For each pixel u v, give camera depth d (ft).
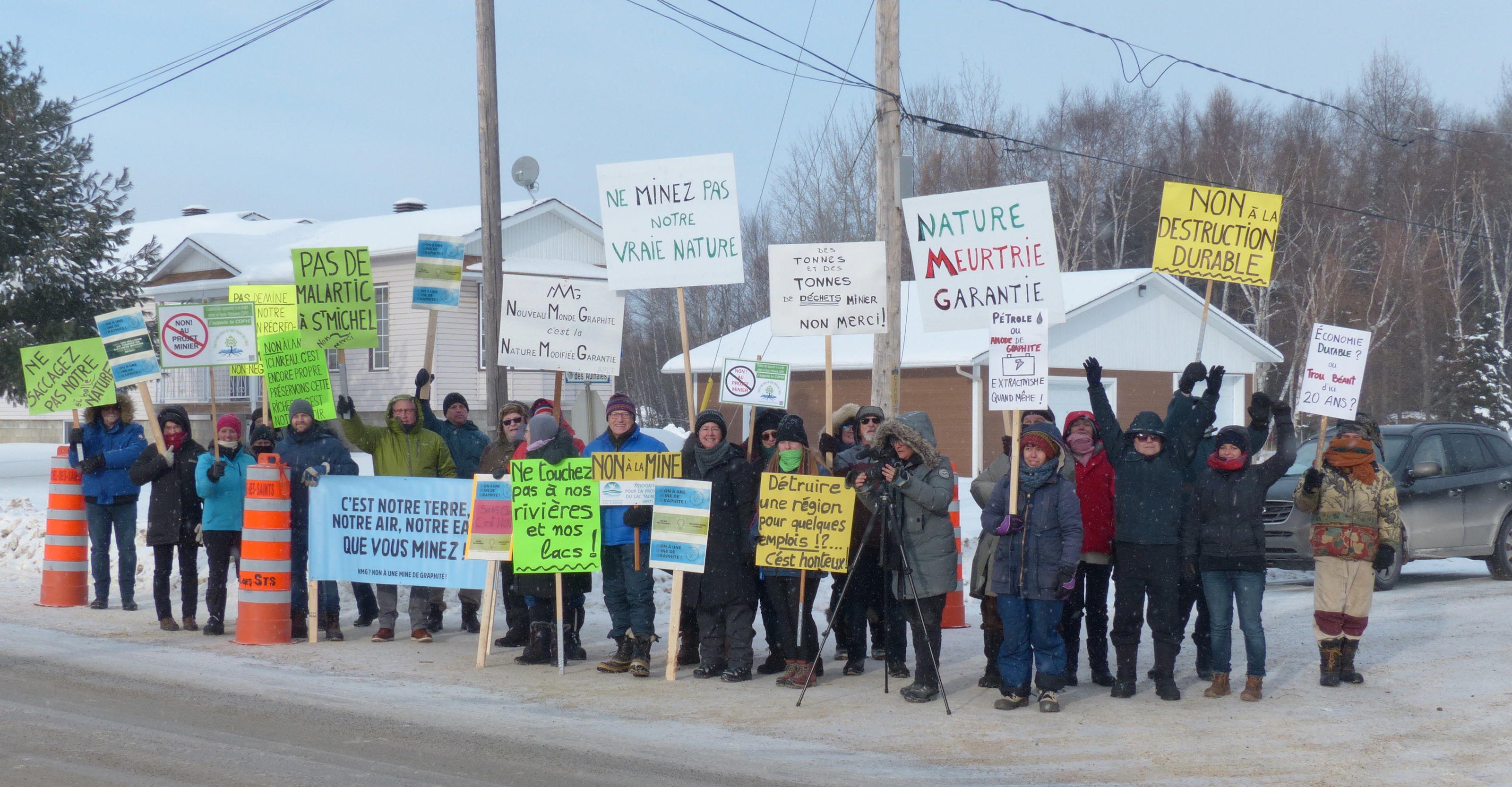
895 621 28.35
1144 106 188.44
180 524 32.83
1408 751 21.88
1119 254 167.63
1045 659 24.90
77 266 83.30
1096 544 26.61
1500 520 44.50
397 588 37.58
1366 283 165.78
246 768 19.53
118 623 34.32
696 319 178.50
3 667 27.55
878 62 38.68
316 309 35.29
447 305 35.96
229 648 30.78
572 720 23.89
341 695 25.63
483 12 41.73
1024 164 168.76
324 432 33.27
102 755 20.11
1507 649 30.37
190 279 103.30
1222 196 30.12
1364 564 26.84
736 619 27.96
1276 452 25.94
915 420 27.61
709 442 28.14
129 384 34.60
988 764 20.97
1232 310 167.02
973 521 56.85
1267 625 34.91
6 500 63.57
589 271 102.89
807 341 103.35
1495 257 168.76
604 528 29.09
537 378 100.07
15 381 80.89
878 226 38.75
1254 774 20.40
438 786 18.79
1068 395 94.17
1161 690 25.89
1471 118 180.45
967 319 28.07
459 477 35.53
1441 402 155.12
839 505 27.12
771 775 20.06
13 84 84.33
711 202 31.07
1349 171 175.94
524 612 31.94
